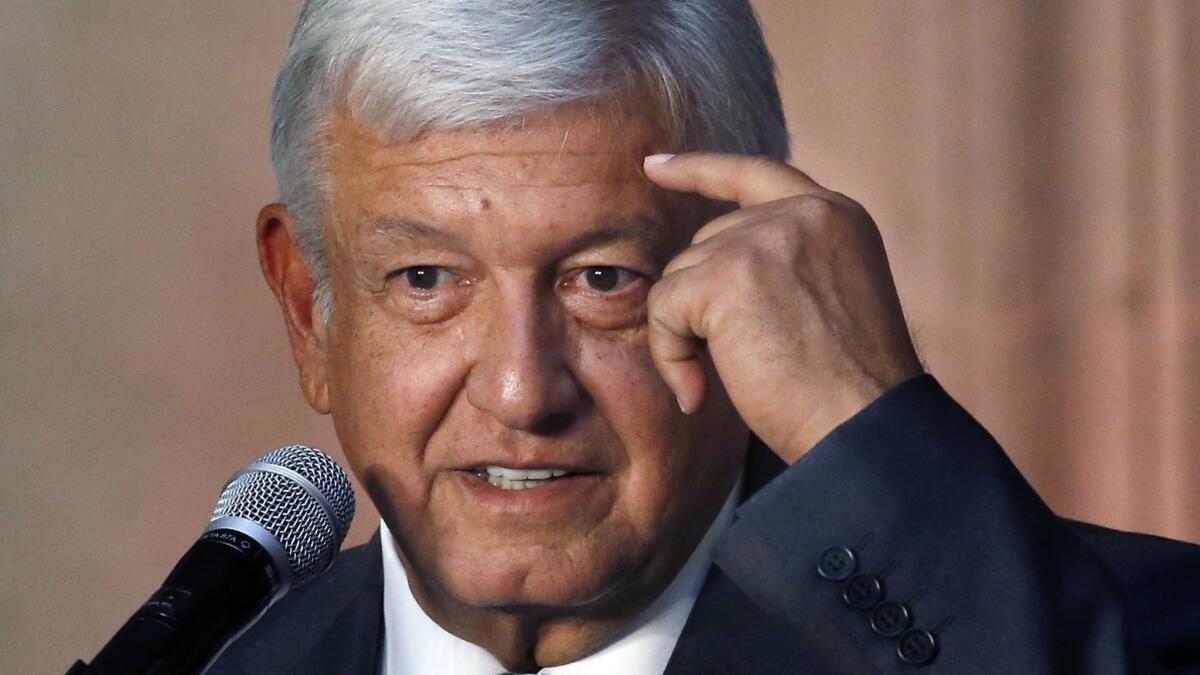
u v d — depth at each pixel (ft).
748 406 21.36
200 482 52.60
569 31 22.33
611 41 22.57
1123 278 48.01
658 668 24.79
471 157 22.49
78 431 52.47
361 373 23.84
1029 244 48.96
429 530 23.82
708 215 23.67
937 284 49.83
